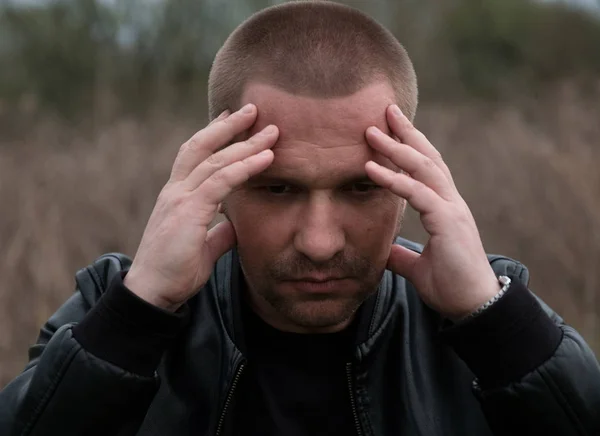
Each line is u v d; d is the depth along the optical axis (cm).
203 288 143
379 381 132
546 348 115
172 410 131
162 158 548
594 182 450
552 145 572
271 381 132
